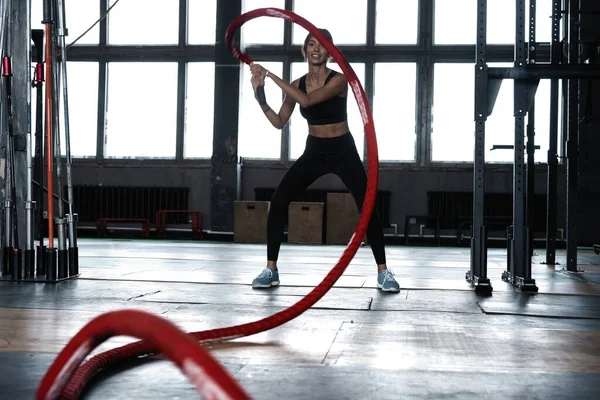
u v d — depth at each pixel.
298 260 5.86
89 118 12.97
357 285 3.67
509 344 1.98
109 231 12.64
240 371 1.55
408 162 12.33
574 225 5.31
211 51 12.72
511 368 1.63
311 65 3.47
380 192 12.19
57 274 3.68
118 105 12.95
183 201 12.61
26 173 3.84
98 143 12.86
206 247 8.17
